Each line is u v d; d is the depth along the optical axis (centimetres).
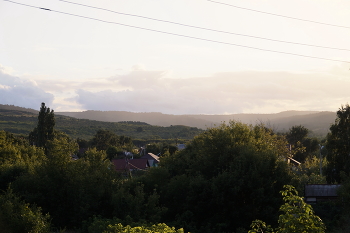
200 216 2630
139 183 3048
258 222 768
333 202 2662
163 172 3144
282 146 4138
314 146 8150
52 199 2484
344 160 3281
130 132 19600
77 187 2550
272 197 2469
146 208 2430
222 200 2478
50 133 5981
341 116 3344
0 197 1906
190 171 3120
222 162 2897
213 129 3378
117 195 2438
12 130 14938
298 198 689
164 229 1094
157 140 14888
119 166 6009
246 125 3425
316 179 3941
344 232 1977
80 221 2397
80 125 19838
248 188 2495
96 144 10012
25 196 2458
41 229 1734
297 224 664
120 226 1298
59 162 2608
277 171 2611
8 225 1691
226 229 2442
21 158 4075
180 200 2861
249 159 2669
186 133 19475
